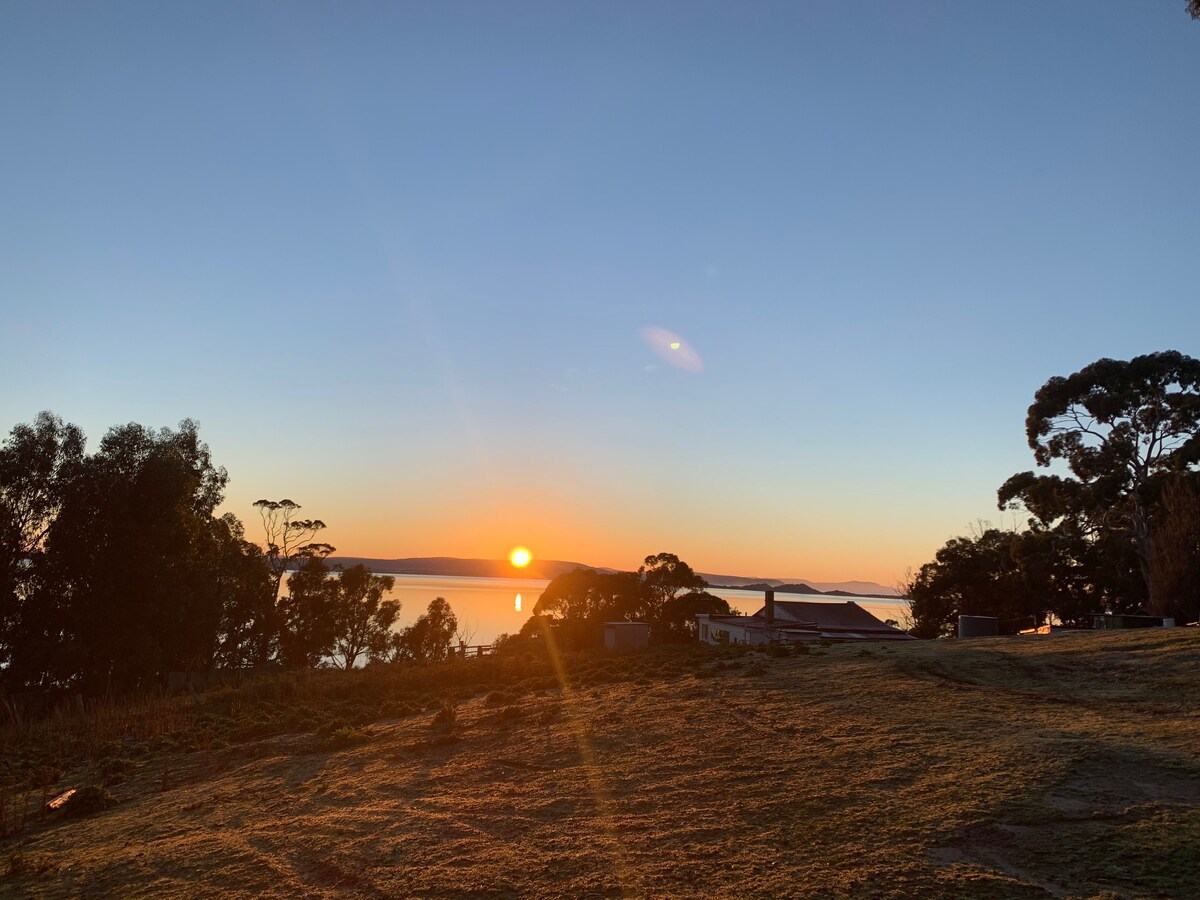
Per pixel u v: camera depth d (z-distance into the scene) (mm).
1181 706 10547
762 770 9016
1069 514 48094
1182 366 45438
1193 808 6488
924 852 6191
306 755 13844
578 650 34406
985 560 52438
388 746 13320
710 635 49219
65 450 36344
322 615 59719
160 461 36781
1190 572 32844
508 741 12445
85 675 33750
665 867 6492
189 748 16344
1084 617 47781
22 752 18047
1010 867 5812
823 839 6711
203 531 41125
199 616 38312
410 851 7578
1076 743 8602
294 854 7910
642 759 10242
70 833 10453
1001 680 13906
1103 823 6398
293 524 60469
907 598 56094
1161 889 5258
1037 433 48969
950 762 8414
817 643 25609
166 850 8594
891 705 12078
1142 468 45781
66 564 34094
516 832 7836
